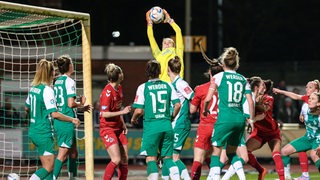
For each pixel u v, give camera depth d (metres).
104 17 89.19
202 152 27.84
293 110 51.84
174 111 26.59
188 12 54.03
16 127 43.34
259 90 29.83
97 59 58.81
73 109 29.42
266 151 48.16
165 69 29.84
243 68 65.00
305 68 63.91
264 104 29.95
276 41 99.12
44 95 26.25
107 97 27.41
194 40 51.41
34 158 43.88
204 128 27.62
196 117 49.22
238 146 27.95
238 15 97.44
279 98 53.84
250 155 30.88
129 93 59.00
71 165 31.09
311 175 41.09
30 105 26.61
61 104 29.03
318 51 98.62
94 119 48.03
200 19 96.88
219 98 25.73
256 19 97.56
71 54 52.41
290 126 46.84
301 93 62.75
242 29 97.56
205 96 27.69
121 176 28.80
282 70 64.31
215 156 26.02
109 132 27.66
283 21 98.00
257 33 98.12
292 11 97.94
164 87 26.23
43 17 29.38
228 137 25.73
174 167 26.16
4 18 29.67
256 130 30.70
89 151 29.34
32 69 51.28
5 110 42.62
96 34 89.56
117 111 27.88
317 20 98.00
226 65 25.83
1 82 49.88
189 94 28.08
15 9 27.55
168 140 26.23
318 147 29.42
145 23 93.88
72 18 29.16
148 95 26.12
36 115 26.42
